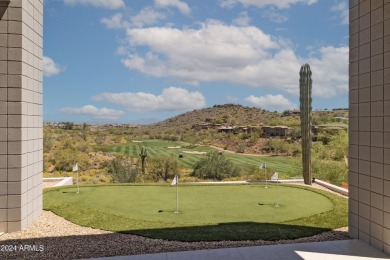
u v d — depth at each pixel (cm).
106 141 7544
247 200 998
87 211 848
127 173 2559
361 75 675
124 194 1070
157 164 3014
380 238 620
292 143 6006
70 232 699
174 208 893
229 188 1194
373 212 638
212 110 16375
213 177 2923
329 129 4584
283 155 5416
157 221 766
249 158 4912
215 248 616
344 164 2000
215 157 3006
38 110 833
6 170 716
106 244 630
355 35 693
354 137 699
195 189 1172
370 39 647
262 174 2905
